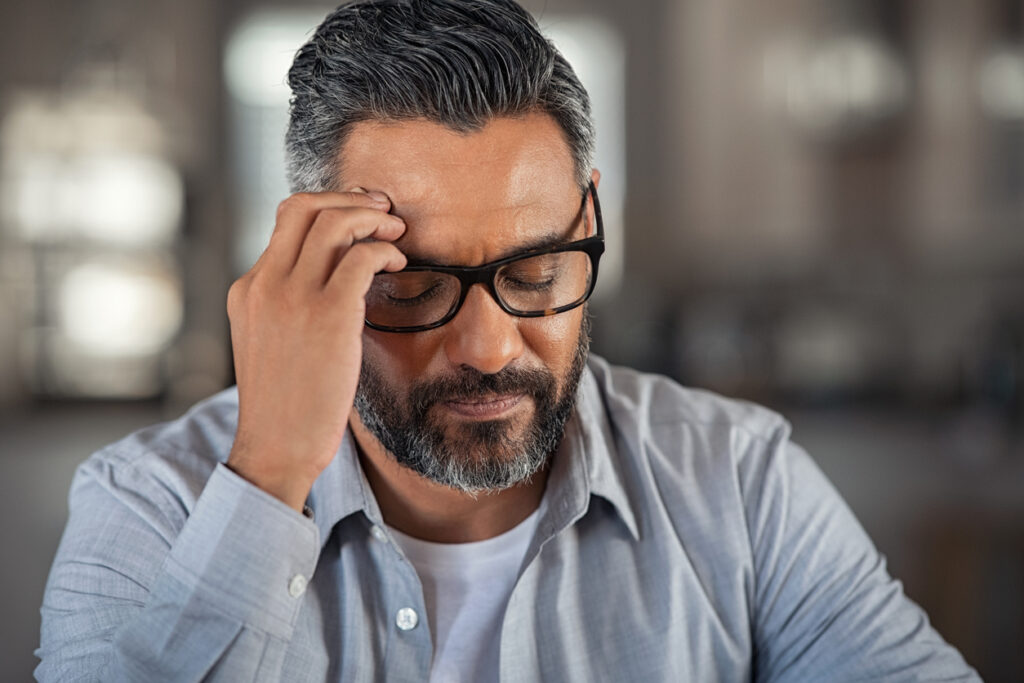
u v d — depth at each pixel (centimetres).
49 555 262
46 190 441
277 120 496
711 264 493
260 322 82
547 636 92
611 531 97
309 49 90
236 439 84
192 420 104
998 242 432
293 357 82
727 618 96
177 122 471
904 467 318
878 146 449
